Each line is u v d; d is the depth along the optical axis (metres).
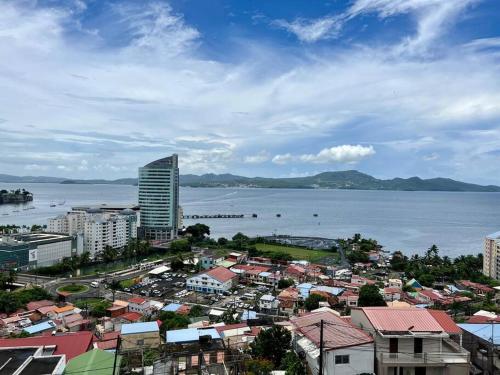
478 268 172.38
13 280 132.88
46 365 33.72
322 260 188.00
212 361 41.12
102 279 143.50
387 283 136.38
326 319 41.53
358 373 34.16
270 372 38.81
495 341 37.53
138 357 44.59
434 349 34.94
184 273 155.00
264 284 137.75
